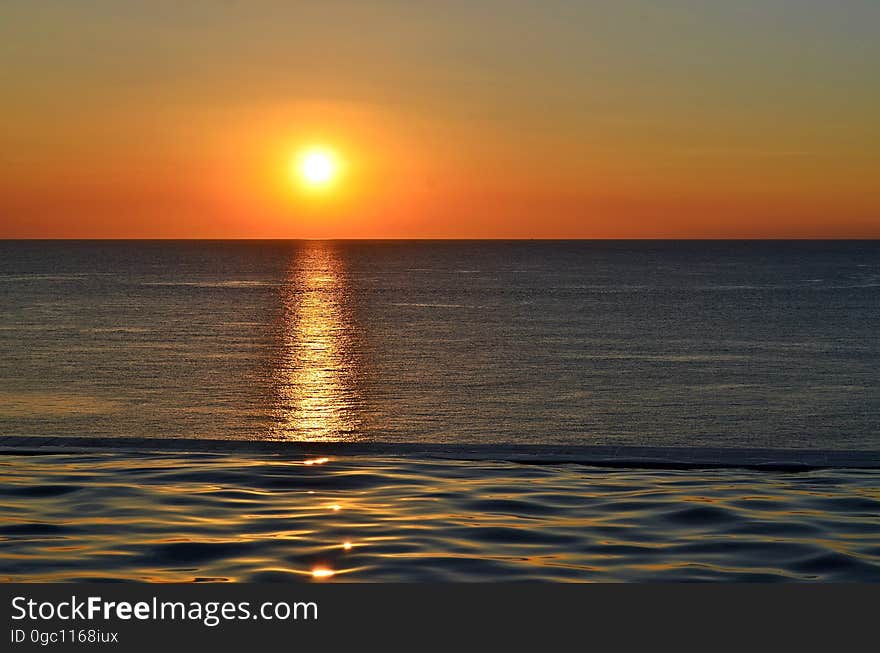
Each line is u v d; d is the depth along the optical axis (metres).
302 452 9.47
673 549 6.39
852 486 8.14
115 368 41.16
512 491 7.96
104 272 145.38
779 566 6.04
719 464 9.00
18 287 105.62
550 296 95.31
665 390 35.84
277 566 5.99
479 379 38.53
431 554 6.25
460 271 156.75
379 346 50.88
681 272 152.50
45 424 28.17
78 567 5.91
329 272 151.75
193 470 8.62
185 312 73.25
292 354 46.88
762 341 54.41
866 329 61.56
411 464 8.98
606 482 8.33
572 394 34.81
